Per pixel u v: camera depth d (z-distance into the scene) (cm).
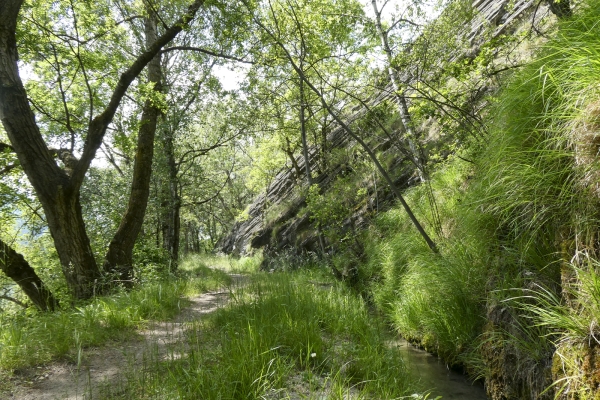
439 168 800
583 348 227
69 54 941
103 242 1279
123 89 854
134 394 298
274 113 1366
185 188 1814
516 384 320
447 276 479
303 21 866
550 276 309
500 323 365
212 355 367
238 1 859
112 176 1573
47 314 546
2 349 378
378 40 941
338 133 1655
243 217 2273
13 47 724
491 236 414
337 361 380
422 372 432
